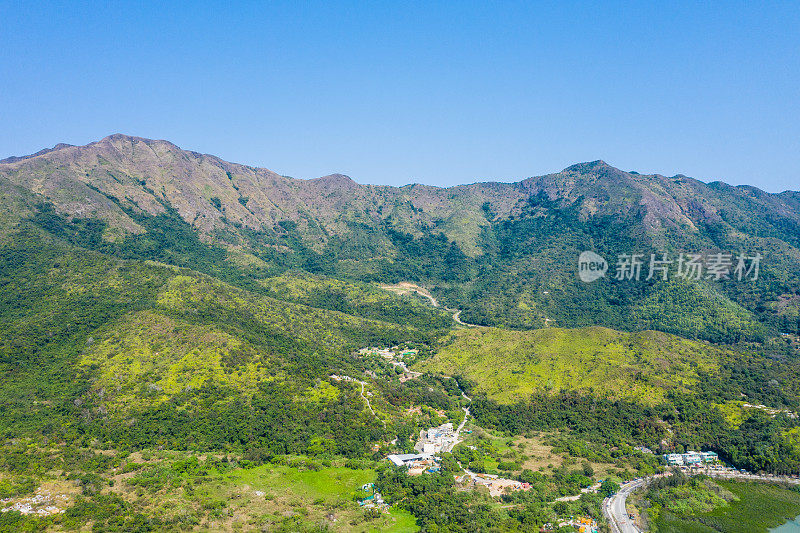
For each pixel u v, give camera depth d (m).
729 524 159.25
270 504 152.25
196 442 183.00
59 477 155.38
